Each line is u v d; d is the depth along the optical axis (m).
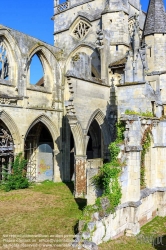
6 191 27.88
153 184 19.41
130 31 37.34
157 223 18.16
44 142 35.66
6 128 29.81
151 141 19.16
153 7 28.84
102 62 30.41
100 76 32.19
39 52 32.31
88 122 26.47
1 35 28.36
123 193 15.95
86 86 26.39
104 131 29.41
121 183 15.73
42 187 30.17
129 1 37.72
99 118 28.77
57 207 21.81
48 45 33.03
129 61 18.69
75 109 24.62
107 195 14.89
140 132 17.03
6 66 31.53
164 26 28.00
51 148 35.62
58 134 33.47
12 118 28.34
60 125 33.69
